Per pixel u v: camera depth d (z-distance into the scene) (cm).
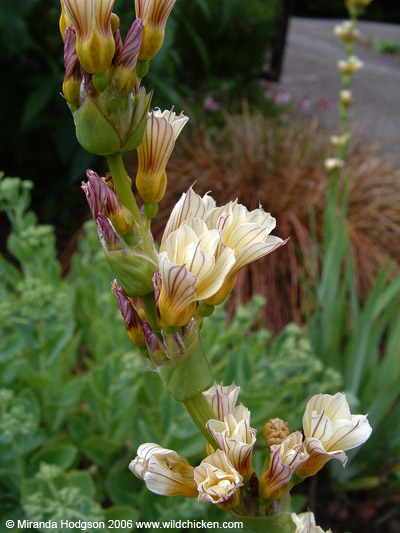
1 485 29
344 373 37
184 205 11
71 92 10
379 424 35
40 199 60
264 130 63
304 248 50
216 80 84
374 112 110
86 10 9
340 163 43
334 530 34
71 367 36
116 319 32
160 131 11
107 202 10
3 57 52
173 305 10
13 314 27
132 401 28
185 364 11
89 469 30
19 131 51
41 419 30
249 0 87
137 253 10
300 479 11
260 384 30
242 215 11
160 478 11
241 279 49
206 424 11
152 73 52
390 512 35
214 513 27
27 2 46
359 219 55
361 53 182
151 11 10
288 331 31
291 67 143
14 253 35
